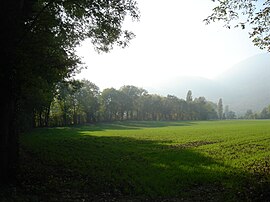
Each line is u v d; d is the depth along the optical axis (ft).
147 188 46.93
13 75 41.73
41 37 49.85
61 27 60.75
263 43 50.11
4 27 41.27
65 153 86.48
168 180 52.19
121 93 464.24
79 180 50.06
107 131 225.97
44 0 55.57
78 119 366.02
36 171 53.42
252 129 215.10
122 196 43.09
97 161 71.97
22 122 162.71
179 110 543.80
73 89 84.02
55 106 317.01
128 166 65.41
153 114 520.83
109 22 58.70
